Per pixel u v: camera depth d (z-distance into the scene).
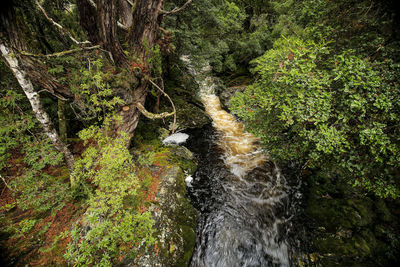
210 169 7.35
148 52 5.36
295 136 4.40
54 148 4.04
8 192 4.35
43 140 3.77
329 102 3.20
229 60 14.33
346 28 3.85
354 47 3.65
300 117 3.38
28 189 3.57
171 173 5.97
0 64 3.81
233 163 7.78
